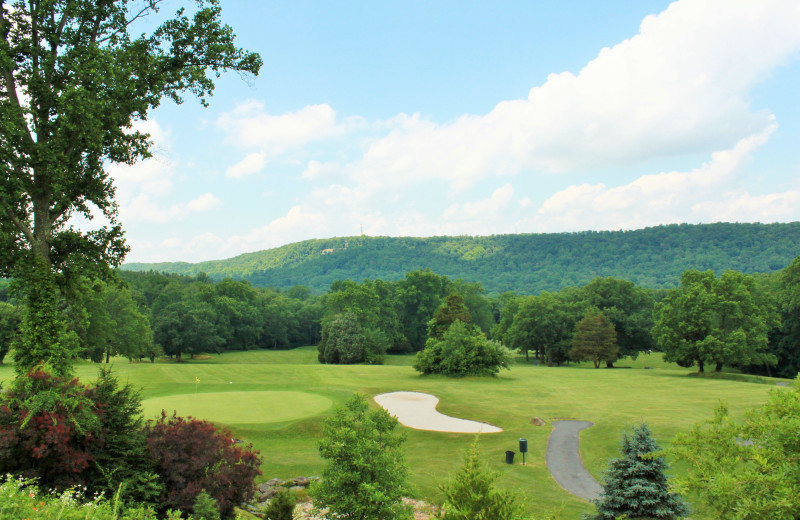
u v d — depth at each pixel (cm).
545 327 7519
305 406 3044
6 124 1430
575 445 2547
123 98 1691
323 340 7869
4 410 1134
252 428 2558
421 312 9656
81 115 1541
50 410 1164
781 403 757
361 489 1191
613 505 1369
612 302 7669
